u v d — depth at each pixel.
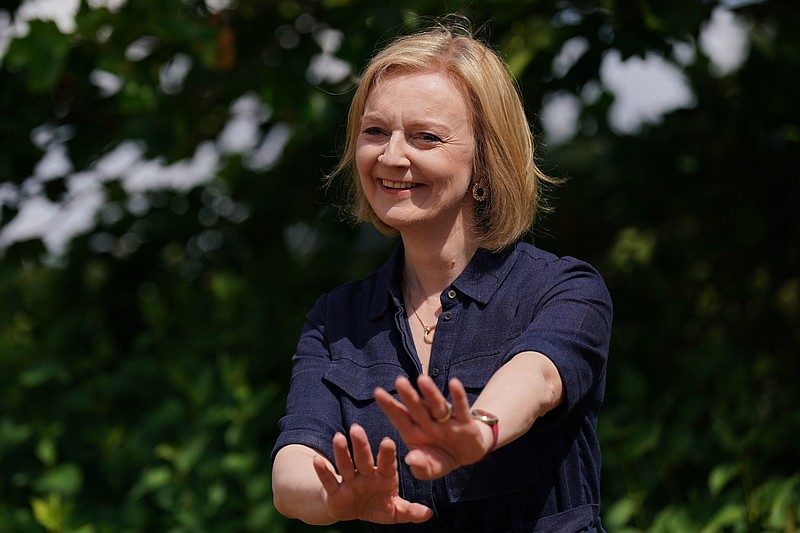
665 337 8.34
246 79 7.96
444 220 3.59
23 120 8.12
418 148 3.47
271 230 9.29
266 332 8.48
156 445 7.77
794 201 8.53
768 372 7.78
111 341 8.48
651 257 8.77
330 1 7.70
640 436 7.28
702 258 8.46
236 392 7.75
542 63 7.23
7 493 7.79
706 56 8.54
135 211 9.46
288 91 7.71
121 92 7.48
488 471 3.38
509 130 3.60
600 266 9.20
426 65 3.53
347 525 7.64
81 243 9.26
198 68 7.92
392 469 2.94
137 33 7.36
